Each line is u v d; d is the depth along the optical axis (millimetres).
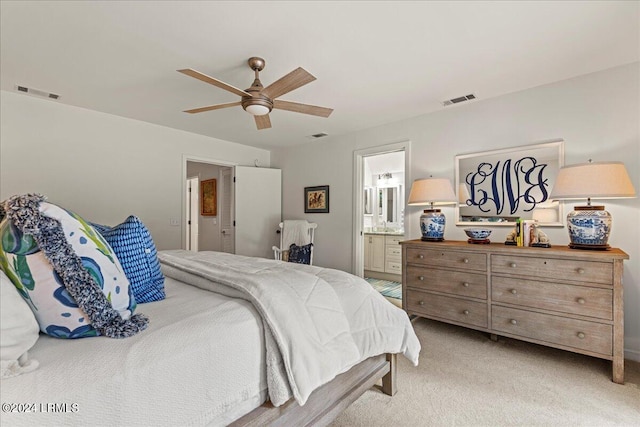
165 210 3922
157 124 3828
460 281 2590
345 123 3789
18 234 815
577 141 2502
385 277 5234
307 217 4789
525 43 2045
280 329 1118
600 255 1942
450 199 2932
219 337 988
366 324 1496
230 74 2473
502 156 2891
